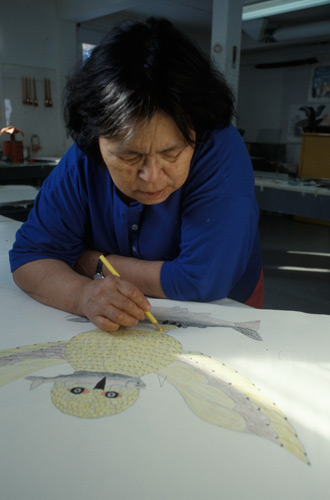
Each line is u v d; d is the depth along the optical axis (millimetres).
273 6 4492
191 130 542
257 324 729
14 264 854
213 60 631
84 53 640
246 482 389
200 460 415
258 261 985
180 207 776
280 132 8062
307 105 7586
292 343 663
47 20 4969
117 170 574
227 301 856
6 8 4582
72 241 873
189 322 734
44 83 5082
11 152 4234
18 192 2221
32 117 5055
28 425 464
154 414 485
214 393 527
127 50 503
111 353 625
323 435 457
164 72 485
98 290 710
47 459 414
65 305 767
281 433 457
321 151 5152
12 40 4703
